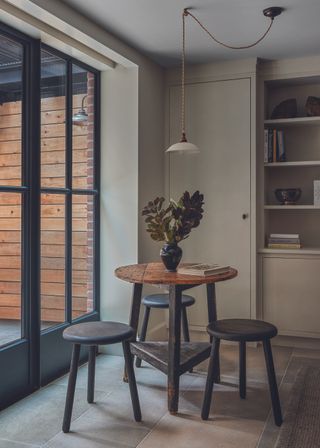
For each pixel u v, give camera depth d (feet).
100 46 10.14
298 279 12.24
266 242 13.08
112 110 11.69
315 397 8.99
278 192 12.92
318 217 13.24
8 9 8.05
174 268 9.04
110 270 11.80
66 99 10.53
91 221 11.60
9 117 8.90
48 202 10.03
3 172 8.79
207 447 7.13
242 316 12.41
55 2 8.55
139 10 9.11
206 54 11.80
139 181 11.58
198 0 8.66
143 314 11.75
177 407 8.30
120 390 9.40
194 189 12.82
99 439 7.38
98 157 11.78
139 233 11.59
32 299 9.45
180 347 8.84
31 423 7.96
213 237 12.66
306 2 8.77
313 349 12.32
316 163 12.30
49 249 10.12
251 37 10.61
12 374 8.91
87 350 11.32
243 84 12.30
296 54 11.85
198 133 12.76
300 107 13.30
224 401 8.82
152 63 12.24
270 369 7.98
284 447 7.08
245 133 12.34
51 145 10.09
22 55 9.18
